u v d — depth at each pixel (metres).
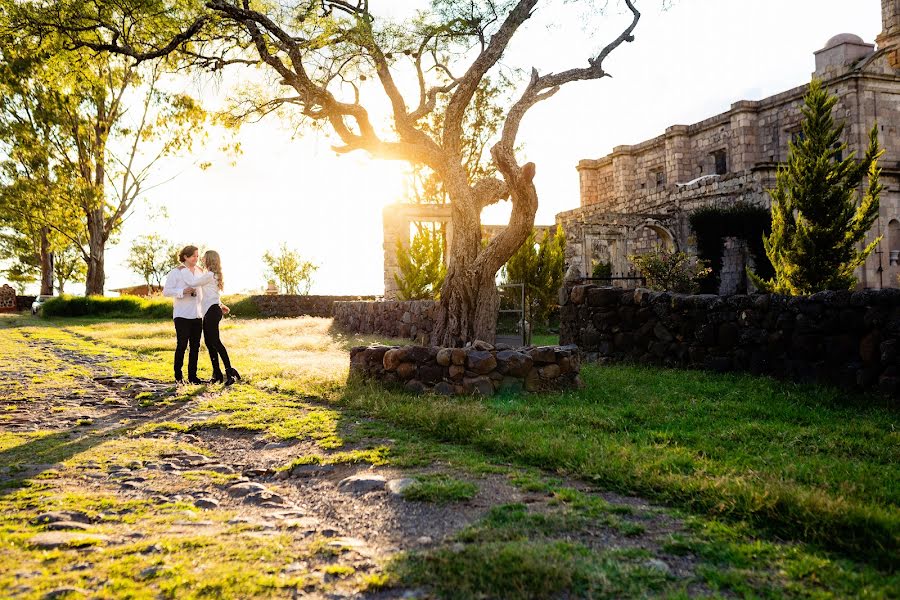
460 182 11.20
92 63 12.74
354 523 3.34
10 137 26.89
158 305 27.16
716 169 35.59
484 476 4.10
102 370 9.80
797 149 15.40
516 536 3.01
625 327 10.26
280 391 7.73
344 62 11.93
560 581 2.48
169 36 11.23
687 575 2.62
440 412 5.76
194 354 8.46
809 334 7.50
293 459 4.70
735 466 4.19
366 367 7.96
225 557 2.82
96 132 29.38
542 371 7.45
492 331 10.87
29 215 29.44
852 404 6.52
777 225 15.75
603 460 4.23
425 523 3.29
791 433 5.25
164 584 2.49
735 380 7.98
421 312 14.73
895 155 28.73
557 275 21.09
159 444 5.16
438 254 22.59
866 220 14.29
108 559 2.79
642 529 3.10
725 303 8.61
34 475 4.22
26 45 11.70
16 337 16.02
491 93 27.12
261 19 10.28
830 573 2.56
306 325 21.62
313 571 2.70
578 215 36.22
